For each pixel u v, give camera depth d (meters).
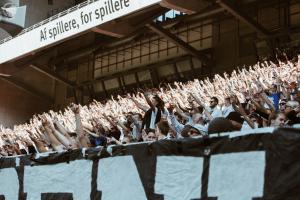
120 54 36.03
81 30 23.52
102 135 9.27
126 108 17.17
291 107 6.44
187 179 4.05
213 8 28.36
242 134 3.63
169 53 32.59
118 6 21.55
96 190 5.02
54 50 38.44
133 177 4.61
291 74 13.03
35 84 39.47
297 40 24.52
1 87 37.84
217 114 8.52
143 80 34.28
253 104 6.84
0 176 6.51
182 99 14.12
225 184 3.71
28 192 5.97
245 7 27.83
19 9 13.02
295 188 3.21
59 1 38.19
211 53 30.03
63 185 5.47
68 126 15.52
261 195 3.41
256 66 18.33
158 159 4.36
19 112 38.50
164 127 6.37
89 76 37.88
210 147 3.88
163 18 32.44
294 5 26.06
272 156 3.38
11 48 28.84
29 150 9.21
